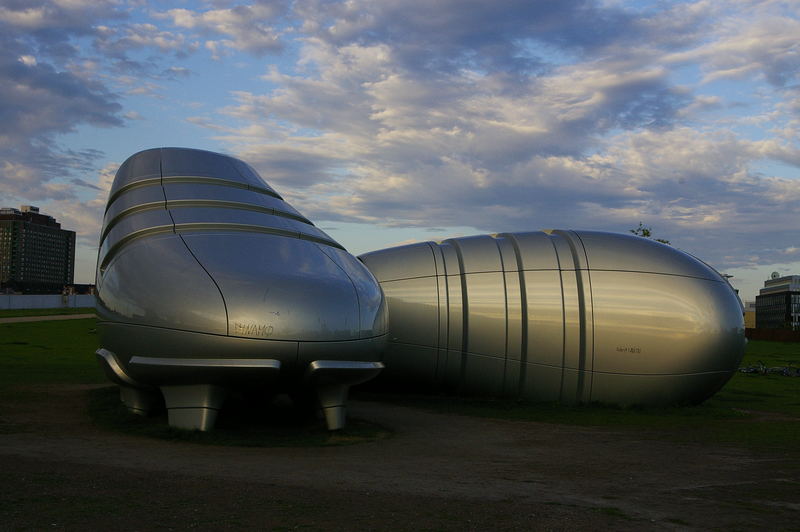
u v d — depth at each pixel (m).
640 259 17.33
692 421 15.08
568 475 9.02
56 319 52.38
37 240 158.88
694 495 7.96
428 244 19.20
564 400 17.19
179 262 11.79
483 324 17.53
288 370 11.41
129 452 9.40
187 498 6.76
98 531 5.52
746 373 31.05
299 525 5.97
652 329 16.61
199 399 11.27
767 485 8.63
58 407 13.92
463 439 12.19
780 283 131.75
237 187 14.91
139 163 15.27
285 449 10.48
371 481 8.09
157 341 11.20
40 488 6.83
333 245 14.31
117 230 13.59
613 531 6.23
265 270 11.78
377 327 12.66
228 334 10.91
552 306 17.12
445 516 6.52
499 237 19.09
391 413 15.62
